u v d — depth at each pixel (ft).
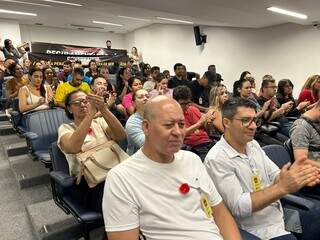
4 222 7.67
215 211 4.18
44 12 27.32
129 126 7.64
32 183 9.20
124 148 7.70
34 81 11.53
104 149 6.10
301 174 4.10
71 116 6.51
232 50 26.58
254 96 13.70
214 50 28.14
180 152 4.20
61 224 6.86
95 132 6.40
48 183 9.47
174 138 3.70
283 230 4.68
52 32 36.01
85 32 38.24
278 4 15.08
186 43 31.09
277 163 6.42
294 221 5.16
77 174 5.94
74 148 5.74
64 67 19.35
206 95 15.39
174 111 3.72
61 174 6.04
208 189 4.11
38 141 9.32
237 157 4.76
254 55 24.95
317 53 20.81
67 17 30.19
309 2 14.52
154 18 25.02
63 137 6.00
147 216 3.65
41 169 9.84
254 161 4.94
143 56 37.09
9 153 11.25
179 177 3.90
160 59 34.60
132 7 18.54
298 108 13.28
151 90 12.73
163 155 3.87
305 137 6.55
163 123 3.67
